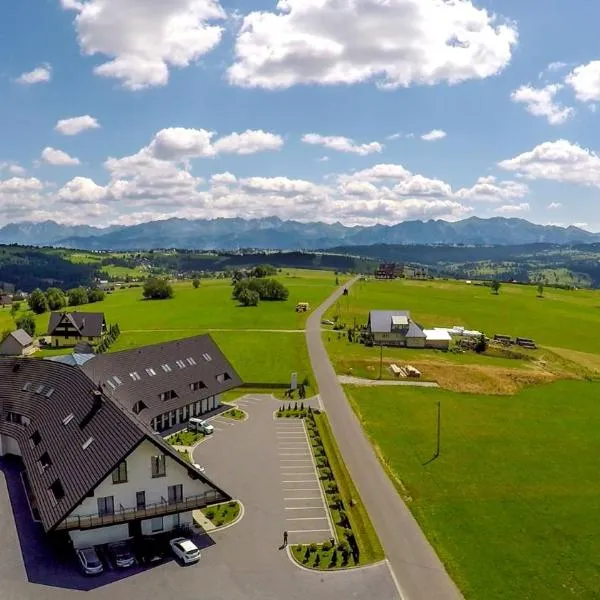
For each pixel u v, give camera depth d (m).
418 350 159.38
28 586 47.06
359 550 54.22
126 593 46.66
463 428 92.25
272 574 50.09
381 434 87.38
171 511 54.81
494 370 133.62
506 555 55.34
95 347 147.62
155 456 54.00
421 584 49.84
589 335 194.38
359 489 67.75
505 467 77.06
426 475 73.06
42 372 74.50
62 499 51.16
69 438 59.22
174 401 87.12
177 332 174.00
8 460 70.12
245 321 195.75
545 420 98.62
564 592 49.84
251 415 93.44
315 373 124.69
